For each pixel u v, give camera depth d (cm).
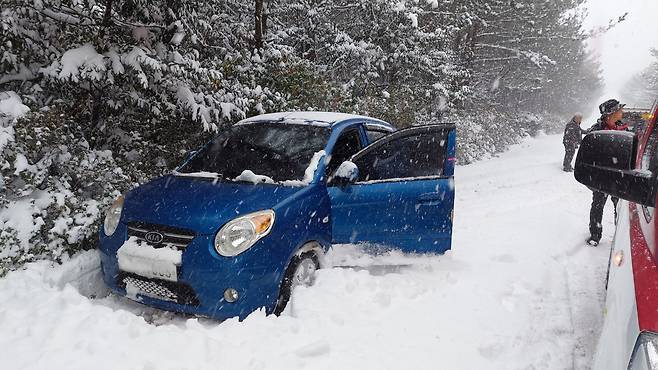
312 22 1530
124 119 684
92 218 505
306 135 514
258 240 393
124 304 449
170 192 439
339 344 358
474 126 1816
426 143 505
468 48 2173
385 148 488
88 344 327
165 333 347
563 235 706
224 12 1119
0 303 385
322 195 456
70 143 560
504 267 551
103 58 573
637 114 817
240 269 382
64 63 549
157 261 388
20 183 504
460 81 1916
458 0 1875
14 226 466
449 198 503
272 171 481
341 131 521
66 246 478
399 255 489
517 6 2242
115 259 414
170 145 716
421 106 1608
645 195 201
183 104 655
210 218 394
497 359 366
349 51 1446
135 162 661
